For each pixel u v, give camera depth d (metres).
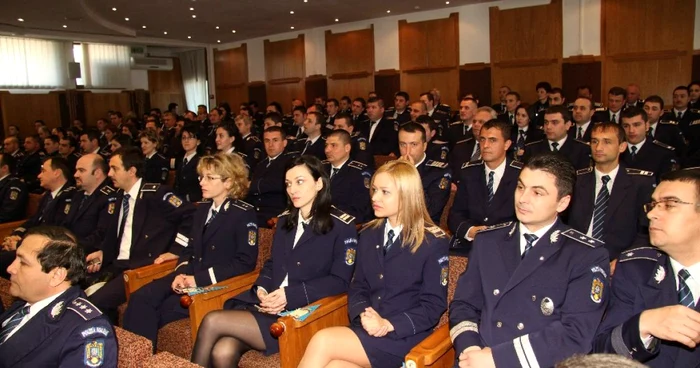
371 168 4.40
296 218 2.75
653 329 1.54
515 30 10.24
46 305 1.73
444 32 11.09
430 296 2.23
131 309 2.85
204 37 14.34
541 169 1.84
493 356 1.75
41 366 1.64
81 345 1.63
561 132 4.57
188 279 2.86
